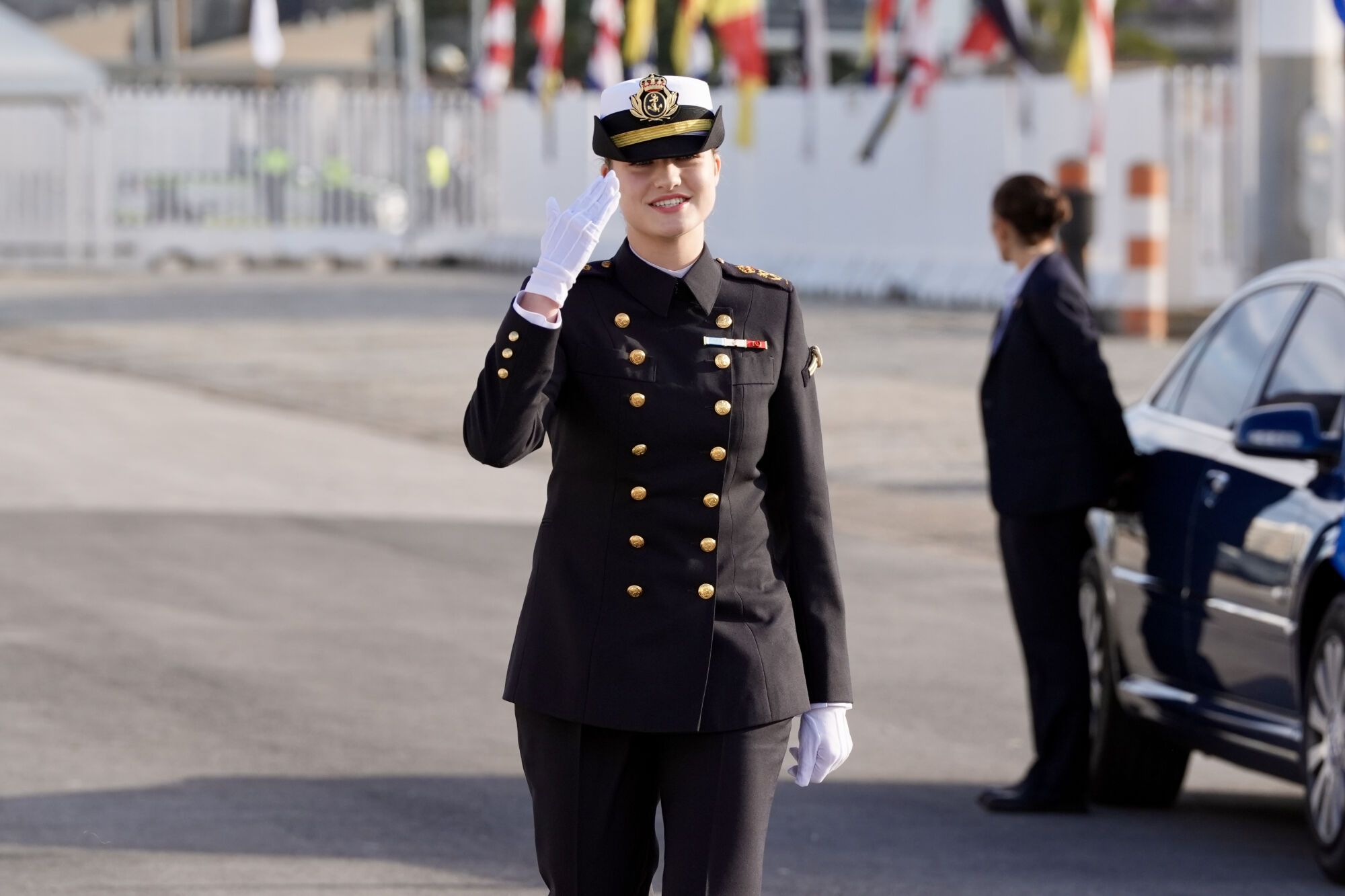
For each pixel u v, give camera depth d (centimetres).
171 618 3412
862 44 16962
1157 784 2558
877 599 3731
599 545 1324
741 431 1323
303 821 2295
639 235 1327
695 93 1310
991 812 2456
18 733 2670
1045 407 2453
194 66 14625
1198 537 2406
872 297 9831
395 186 12775
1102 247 8662
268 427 5769
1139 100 8625
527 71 18038
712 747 1319
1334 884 2136
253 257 12531
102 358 7356
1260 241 6250
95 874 2078
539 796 1352
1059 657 2481
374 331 8300
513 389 1270
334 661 3131
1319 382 2341
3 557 3912
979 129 9331
